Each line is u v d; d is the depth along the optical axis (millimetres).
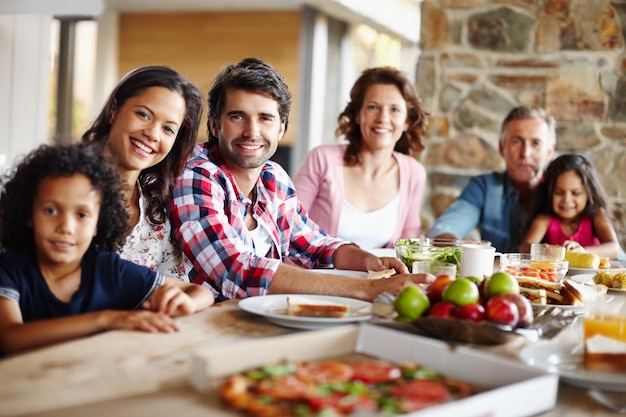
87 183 1578
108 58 7219
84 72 7234
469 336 1413
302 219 2529
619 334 1319
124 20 7223
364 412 955
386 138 3289
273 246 2369
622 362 1268
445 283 1557
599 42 4203
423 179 3445
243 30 6898
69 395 1045
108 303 1620
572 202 3242
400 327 1468
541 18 4262
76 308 1583
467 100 4383
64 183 1549
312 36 6668
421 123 3510
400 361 1238
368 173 3344
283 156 6773
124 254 1998
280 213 2410
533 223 3316
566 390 1202
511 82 4320
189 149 2076
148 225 2049
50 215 1544
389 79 3316
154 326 1437
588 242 3270
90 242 1690
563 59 4250
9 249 1629
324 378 1077
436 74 4422
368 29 7199
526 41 4289
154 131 1949
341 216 3297
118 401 1033
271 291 1877
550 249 2471
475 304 1474
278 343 1178
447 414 933
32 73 5832
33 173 1568
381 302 1587
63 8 5234
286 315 1549
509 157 3578
